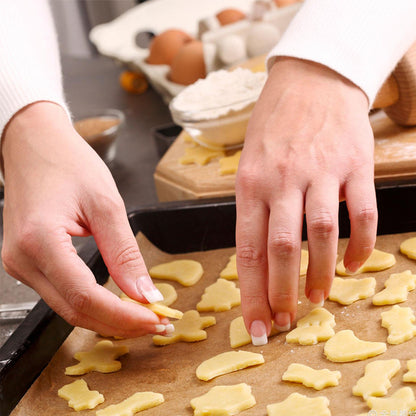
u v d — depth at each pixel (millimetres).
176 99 1191
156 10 2359
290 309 719
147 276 735
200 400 681
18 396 728
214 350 792
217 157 1160
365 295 819
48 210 711
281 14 1726
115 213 733
